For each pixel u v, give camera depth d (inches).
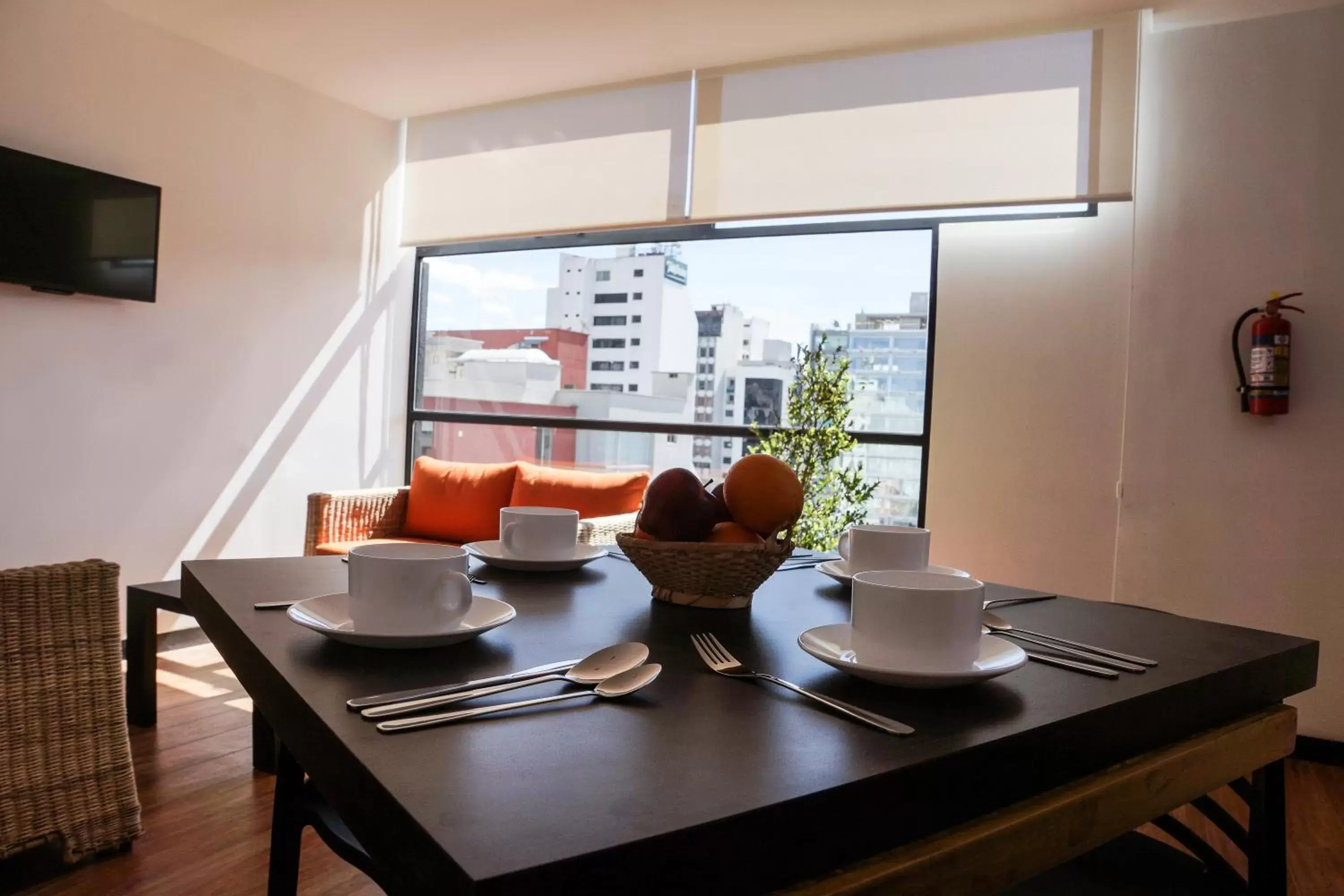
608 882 15.8
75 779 72.0
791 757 21.0
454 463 157.1
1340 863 81.7
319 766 22.6
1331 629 109.7
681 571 38.7
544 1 122.3
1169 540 118.0
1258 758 31.4
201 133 142.1
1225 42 115.7
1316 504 110.6
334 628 29.8
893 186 131.7
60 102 124.0
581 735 22.2
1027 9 119.2
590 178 156.6
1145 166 119.6
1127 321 122.0
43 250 119.6
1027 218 128.2
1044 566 126.4
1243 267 114.3
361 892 69.8
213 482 146.4
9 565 121.2
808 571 52.1
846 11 121.5
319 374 163.9
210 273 144.6
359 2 125.0
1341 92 110.0
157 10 129.9
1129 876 36.4
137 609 104.4
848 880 19.1
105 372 131.1
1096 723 25.7
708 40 133.5
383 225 175.9
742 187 142.6
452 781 18.8
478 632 30.4
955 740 22.6
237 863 73.5
